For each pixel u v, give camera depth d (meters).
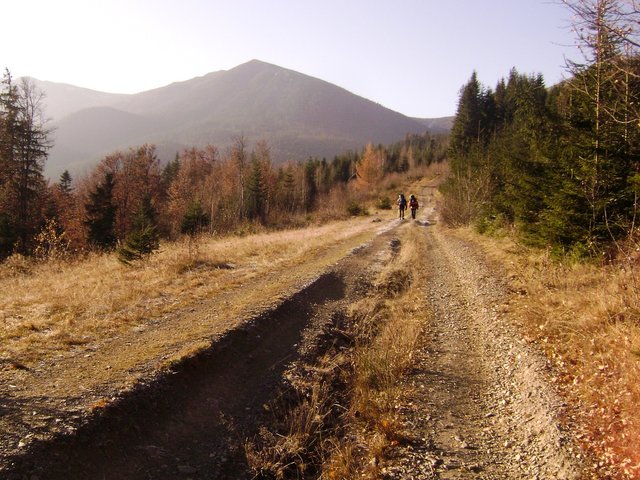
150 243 14.54
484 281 12.05
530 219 13.14
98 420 4.77
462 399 6.61
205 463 4.90
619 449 4.56
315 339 8.55
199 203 29.81
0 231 25.61
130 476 4.44
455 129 51.81
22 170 32.34
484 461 5.07
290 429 5.75
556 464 4.64
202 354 6.67
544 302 8.84
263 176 57.41
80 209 45.66
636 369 5.48
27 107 32.19
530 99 14.99
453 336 9.05
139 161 52.88
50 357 6.43
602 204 9.38
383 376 7.31
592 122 9.77
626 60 5.09
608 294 7.57
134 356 6.50
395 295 12.12
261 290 10.83
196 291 10.67
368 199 58.41
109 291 10.35
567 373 6.31
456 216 25.89
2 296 10.14
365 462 5.24
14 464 3.93
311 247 17.70
